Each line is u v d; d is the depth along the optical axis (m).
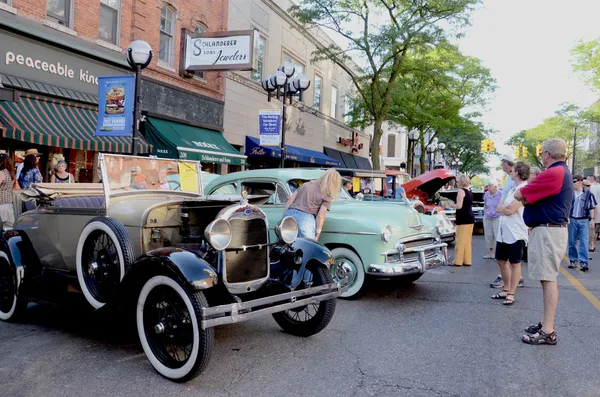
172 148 13.33
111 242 4.50
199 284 3.62
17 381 3.75
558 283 7.97
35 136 9.77
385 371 4.07
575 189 9.52
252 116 19.64
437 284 7.80
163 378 3.88
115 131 9.45
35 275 5.25
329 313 4.80
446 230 7.74
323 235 6.75
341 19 20.09
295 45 23.48
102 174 4.79
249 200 7.19
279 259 4.87
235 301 4.02
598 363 4.30
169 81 14.82
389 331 5.21
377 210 6.84
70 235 4.96
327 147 28.69
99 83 9.52
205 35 14.94
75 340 4.80
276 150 19.20
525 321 5.62
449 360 4.35
